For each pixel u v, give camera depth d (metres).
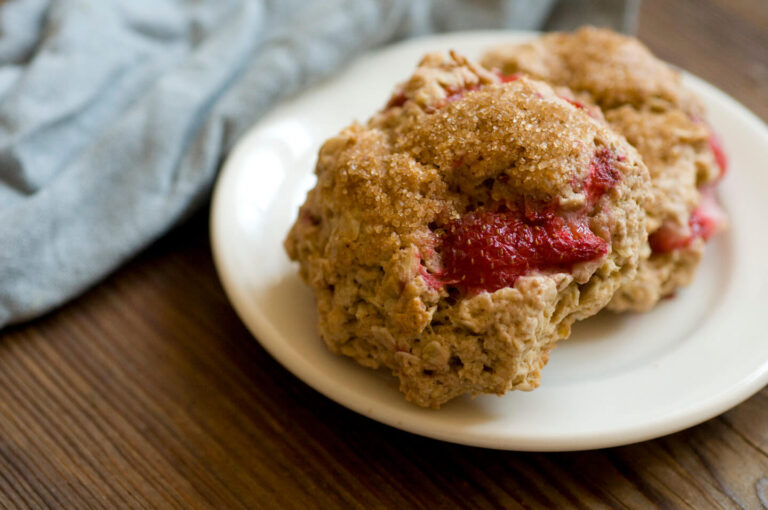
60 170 0.30
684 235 0.26
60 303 0.28
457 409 0.24
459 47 0.33
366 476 0.25
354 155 0.25
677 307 0.27
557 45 0.29
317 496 0.25
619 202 0.24
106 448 0.26
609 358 0.26
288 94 0.31
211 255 0.30
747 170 0.29
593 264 0.24
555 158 0.24
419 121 0.25
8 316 0.28
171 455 0.26
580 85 0.28
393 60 0.33
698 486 0.25
